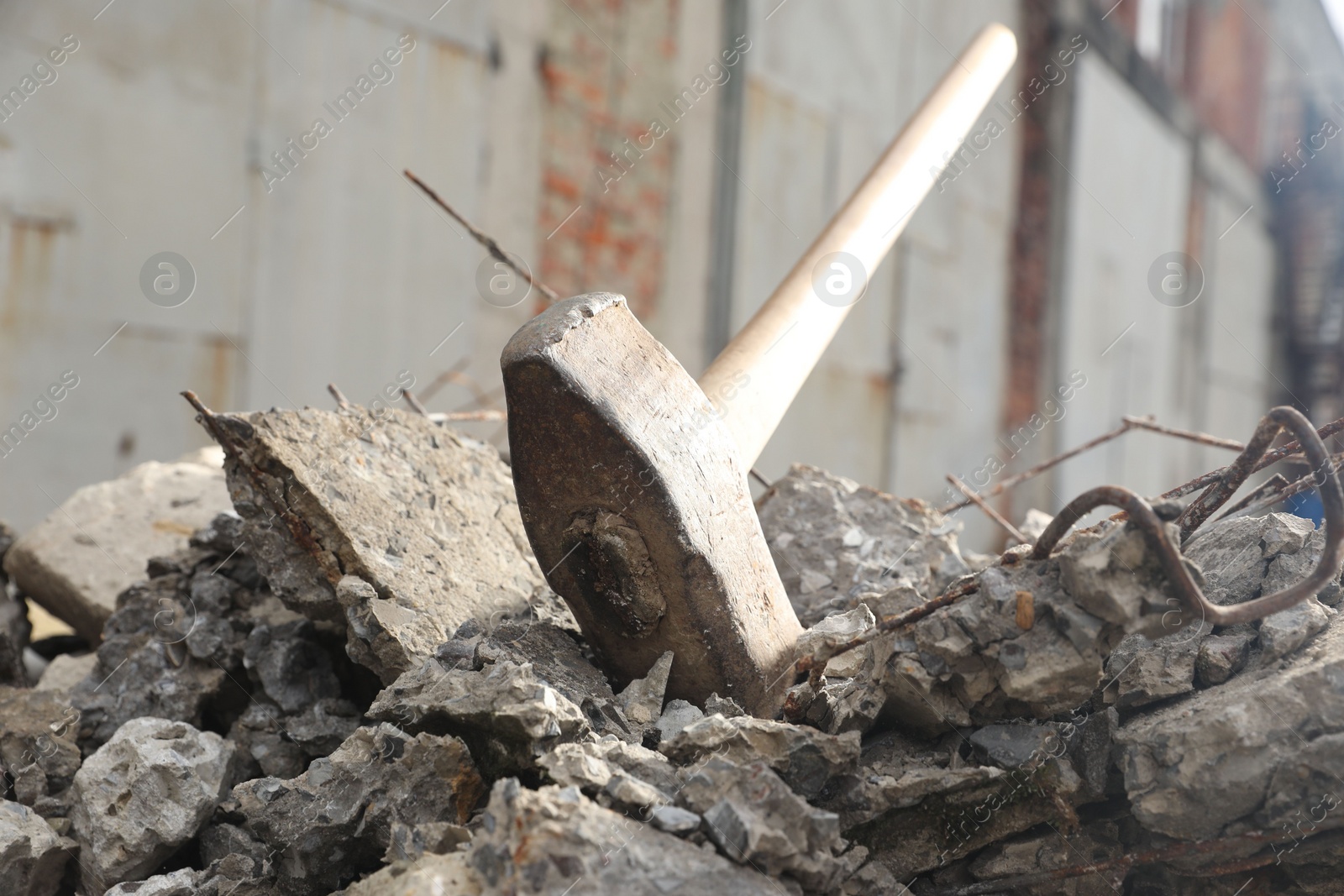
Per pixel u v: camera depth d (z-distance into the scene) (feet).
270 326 16.25
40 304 13.85
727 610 6.06
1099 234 36.27
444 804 5.51
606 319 5.94
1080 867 5.55
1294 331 48.67
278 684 7.22
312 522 6.82
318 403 16.90
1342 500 4.94
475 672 5.91
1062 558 5.18
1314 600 6.00
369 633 6.46
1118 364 37.83
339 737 6.96
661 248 22.26
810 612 7.99
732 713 6.03
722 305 23.32
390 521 7.12
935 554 8.43
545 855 4.42
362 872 5.79
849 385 26.27
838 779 5.52
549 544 6.16
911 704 5.78
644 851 4.58
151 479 10.52
